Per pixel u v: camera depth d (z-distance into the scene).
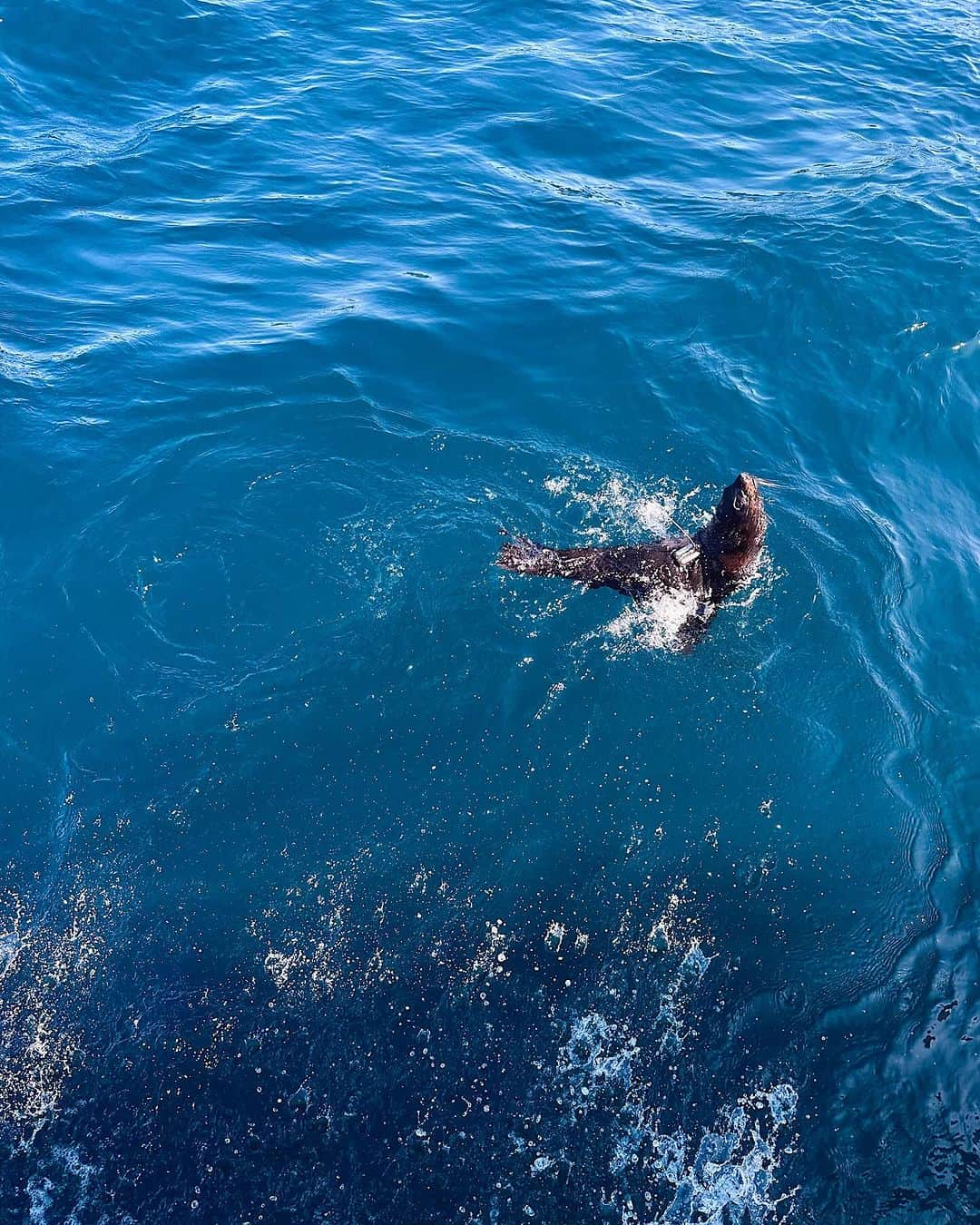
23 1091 7.48
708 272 14.84
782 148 18.19
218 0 20.62
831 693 9.81
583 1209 7.06
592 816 8.93
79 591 10.35
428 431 12.07
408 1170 7.16
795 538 11.16
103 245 15.02
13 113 17.42
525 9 22.22
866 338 13.77
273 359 13.03
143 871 8.59
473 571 10.47
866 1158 7.26
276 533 10.81
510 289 14.51
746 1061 7.67
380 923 8.33
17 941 8.22
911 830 9.03
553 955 8.18
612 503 11.34
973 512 11.88
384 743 9.27
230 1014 7.86
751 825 8.95
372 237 15.56
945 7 24.03
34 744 9.26
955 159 17.88
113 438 11.88
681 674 9.78
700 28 22.14
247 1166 7.16
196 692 9.57
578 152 17.83
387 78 19.44
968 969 8.21
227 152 17.17
